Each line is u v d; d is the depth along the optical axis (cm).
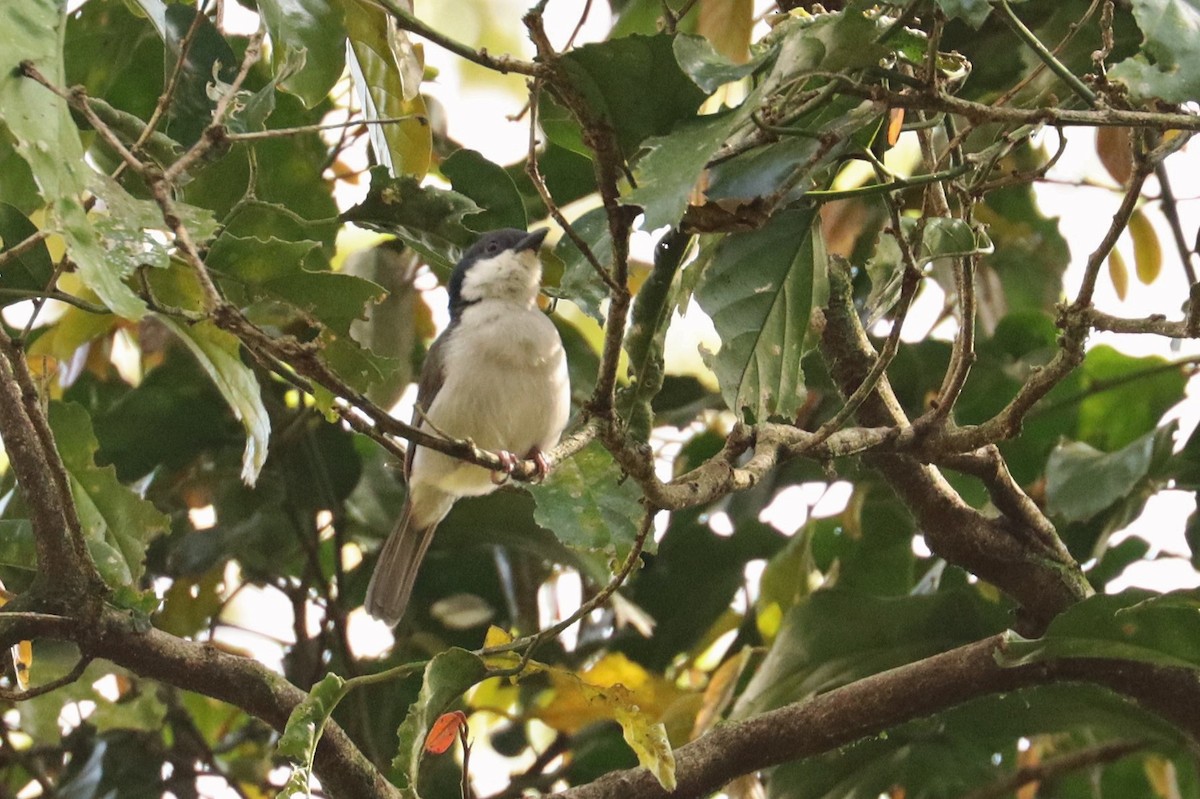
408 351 682
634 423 436
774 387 454
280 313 443
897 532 702
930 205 476
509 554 747
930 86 363
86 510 504
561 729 667
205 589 718
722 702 629
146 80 595
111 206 334
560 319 768
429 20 820
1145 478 606
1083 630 466
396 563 684
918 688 513
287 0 480
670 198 315
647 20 626
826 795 633
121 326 764
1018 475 695
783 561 688
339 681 418
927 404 689
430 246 504
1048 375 452
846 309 558
